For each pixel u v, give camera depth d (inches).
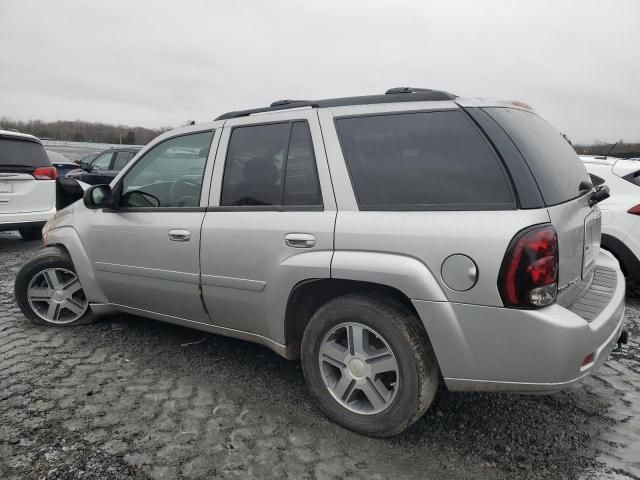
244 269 113.6
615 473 90.7
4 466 90.8
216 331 128.0
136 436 101.0
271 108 119.5
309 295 111.0
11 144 282.5
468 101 98.0
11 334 155.3
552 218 85.7
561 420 109.0
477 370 88.9
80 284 157.8
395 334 94.0
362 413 101.0
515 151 89.4
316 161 105.8
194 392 119.7
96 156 514.0
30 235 337.1
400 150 98.6
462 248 86.4
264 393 119.8
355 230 97.3
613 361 140.9
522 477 90.0
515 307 83.3
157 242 129.7
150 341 150.6
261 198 113.3
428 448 98.5
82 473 89.4
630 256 186.4
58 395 116.8
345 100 108.9
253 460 94.0
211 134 126.0
